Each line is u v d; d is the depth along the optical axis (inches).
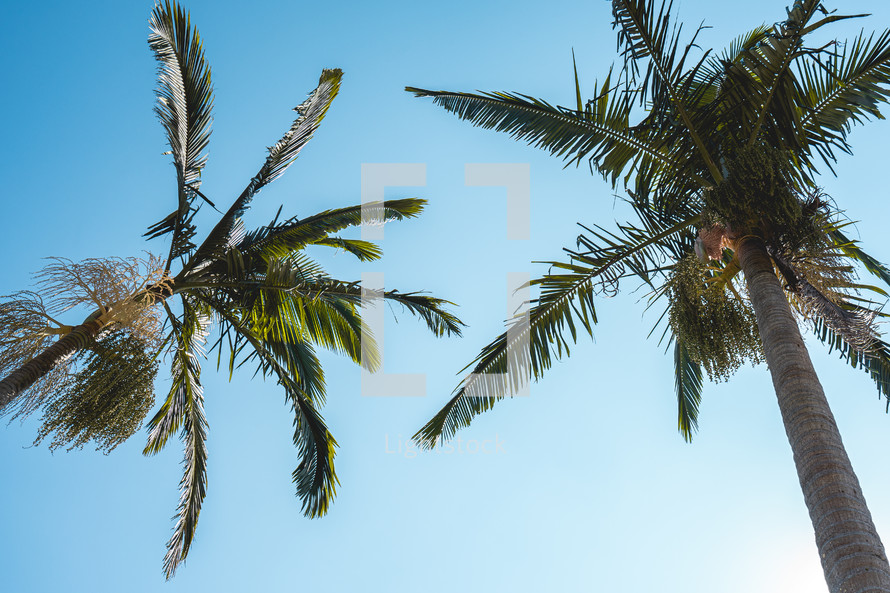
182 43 367.9
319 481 372.5
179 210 359.3
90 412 299.3
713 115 267.3
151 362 324.5
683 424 392.8
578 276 287.3
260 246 422.6
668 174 282.5
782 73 254.8
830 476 172.4
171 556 351.9
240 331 374.0
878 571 149.8
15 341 305.9
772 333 217.2
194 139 376.8
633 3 252.7
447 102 301.6
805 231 241.9
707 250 259.6
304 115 402.6
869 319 245.6
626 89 276.2
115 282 323.9
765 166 238.4
